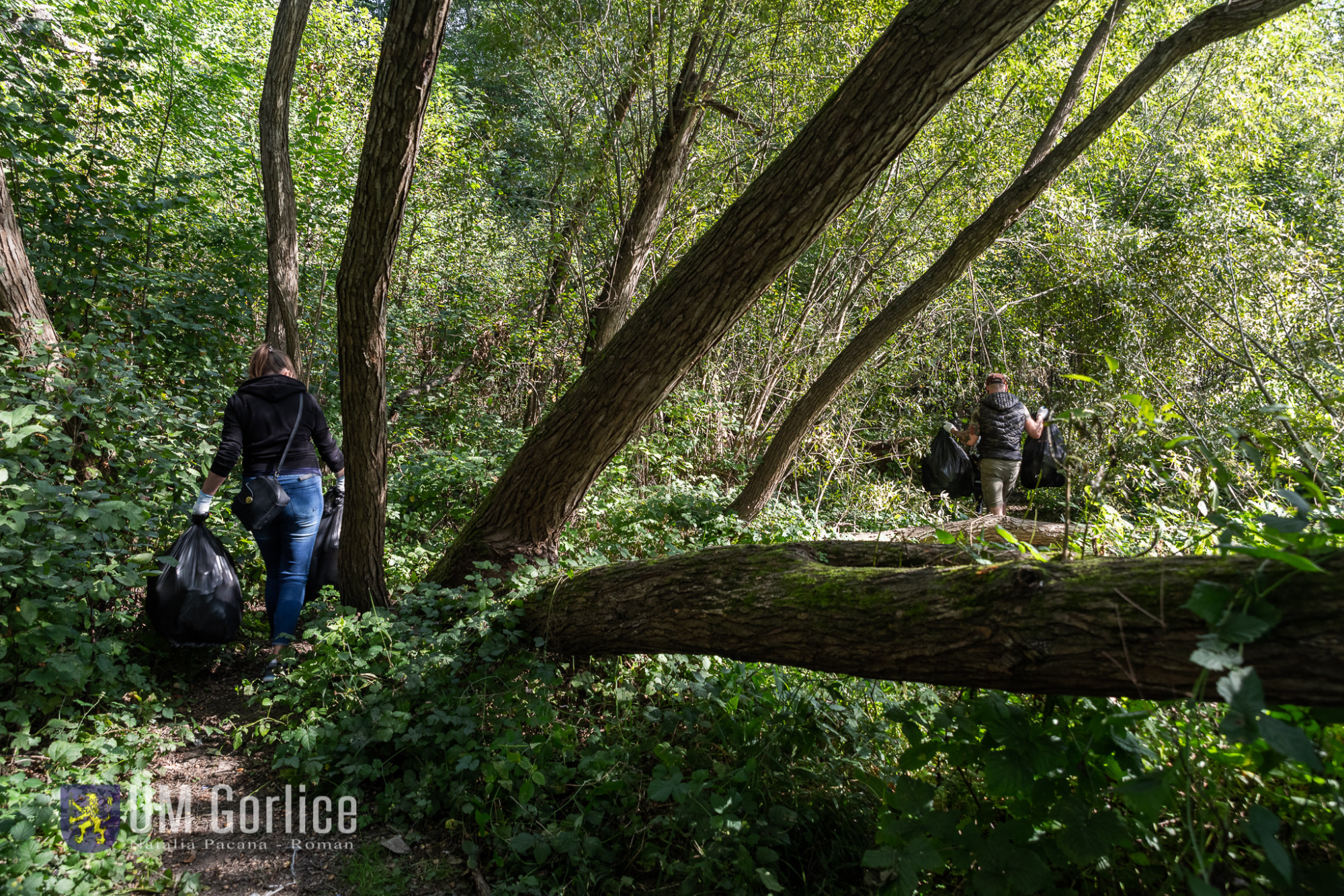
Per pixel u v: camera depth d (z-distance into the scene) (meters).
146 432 4.42
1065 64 8.48
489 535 3.86
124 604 3.79
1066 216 10.04
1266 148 12.13
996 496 7.39
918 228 9.05
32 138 5.52
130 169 6.45
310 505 3.99
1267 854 1.45
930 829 2.03
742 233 3.07
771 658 2.52
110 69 5.89
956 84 2.67
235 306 6.50
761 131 8.16
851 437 9.12
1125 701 2.21
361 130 10.09
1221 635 1.56
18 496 3.15
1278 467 2.27
